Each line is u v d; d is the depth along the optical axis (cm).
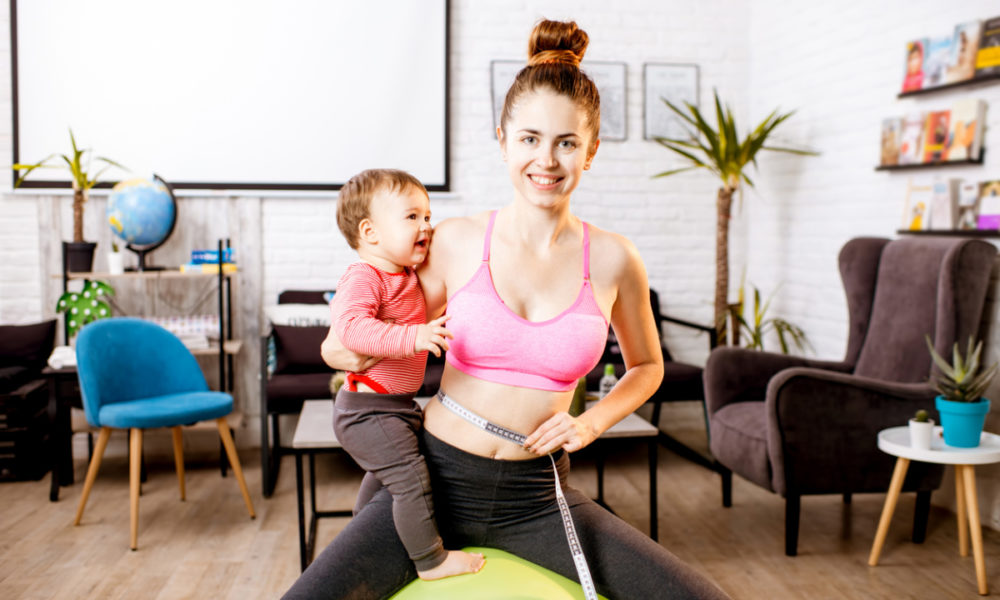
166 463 401
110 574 264
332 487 359
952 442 255
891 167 342
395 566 119
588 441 122
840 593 249
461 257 127
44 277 404
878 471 280
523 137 116
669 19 451
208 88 412
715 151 395
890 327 311
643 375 137
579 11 441
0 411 360
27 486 361
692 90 455
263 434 346
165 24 407
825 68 397
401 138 427
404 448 120
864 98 369
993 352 303
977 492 311
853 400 278
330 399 347
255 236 420
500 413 121
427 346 114
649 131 451
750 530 304
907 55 334
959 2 314
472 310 121
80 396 345
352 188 126
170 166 411
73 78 401
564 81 115
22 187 400
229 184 417
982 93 306
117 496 347
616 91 446
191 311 419
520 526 125
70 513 324
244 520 317
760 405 315
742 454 294
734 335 408
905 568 268
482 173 436
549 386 121
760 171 454
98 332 310
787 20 427
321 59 420
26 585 254
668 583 115
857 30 373
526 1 435
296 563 274
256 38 414
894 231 351
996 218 296
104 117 404
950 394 258
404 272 130
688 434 457
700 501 338
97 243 395
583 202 450
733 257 469
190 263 415
